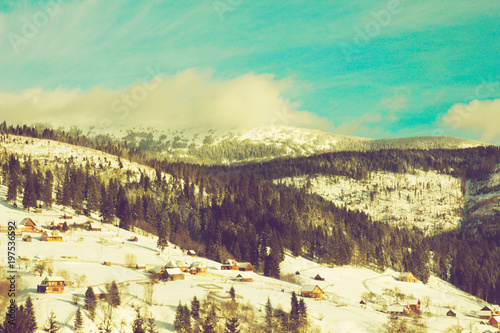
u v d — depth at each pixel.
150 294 167.88
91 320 139.75
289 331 156.00
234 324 146.38
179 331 145.25
